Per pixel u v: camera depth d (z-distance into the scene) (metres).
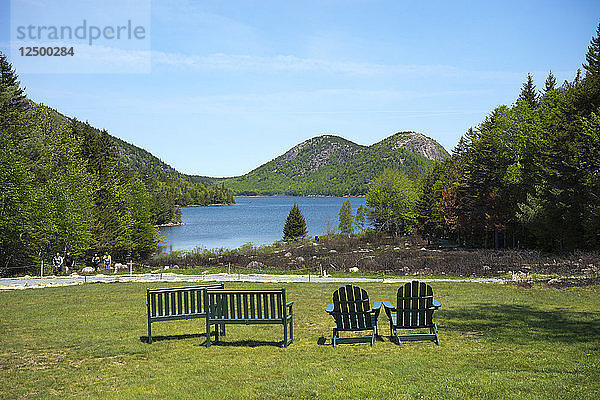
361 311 9.20
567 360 7.70
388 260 32.25
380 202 68.50
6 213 34.03
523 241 47.22
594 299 15.34
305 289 19.55
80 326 11.79
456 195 54.25
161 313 9.73
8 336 10.62
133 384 6.93
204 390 6.52
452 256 33.34
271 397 6.13
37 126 46.47
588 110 35.69
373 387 6.29
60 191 38.06
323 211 173.50
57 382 7.11
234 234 88.12
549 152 36.75
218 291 9.45
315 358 8.33
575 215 34.06
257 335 10.48
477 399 5.65
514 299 15.70
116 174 55.41
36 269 34.59
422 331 10.76
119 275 28.36
